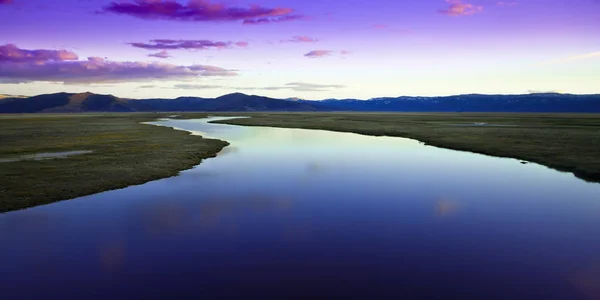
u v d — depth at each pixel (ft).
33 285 36.50
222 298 33.88
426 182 82.94
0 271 39.55
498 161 110.32
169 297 34.17
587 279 37.01
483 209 61.98
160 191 73.92
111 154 115.14
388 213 59.98
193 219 56.90
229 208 62.64
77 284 36.70
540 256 42.75
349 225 54.24
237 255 43.52
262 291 35.14
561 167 96.63
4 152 118.32
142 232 51.08
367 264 40.88
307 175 90.89
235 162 110.01
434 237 49.14
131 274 38.78
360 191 74.74
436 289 35.19
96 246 46.19
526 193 72.18
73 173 85.92
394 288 35.47
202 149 130.93
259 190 75.20
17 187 72.43
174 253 44.06
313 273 38.83
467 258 42.32
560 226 53.42
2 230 51.52
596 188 75.87
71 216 57.77
